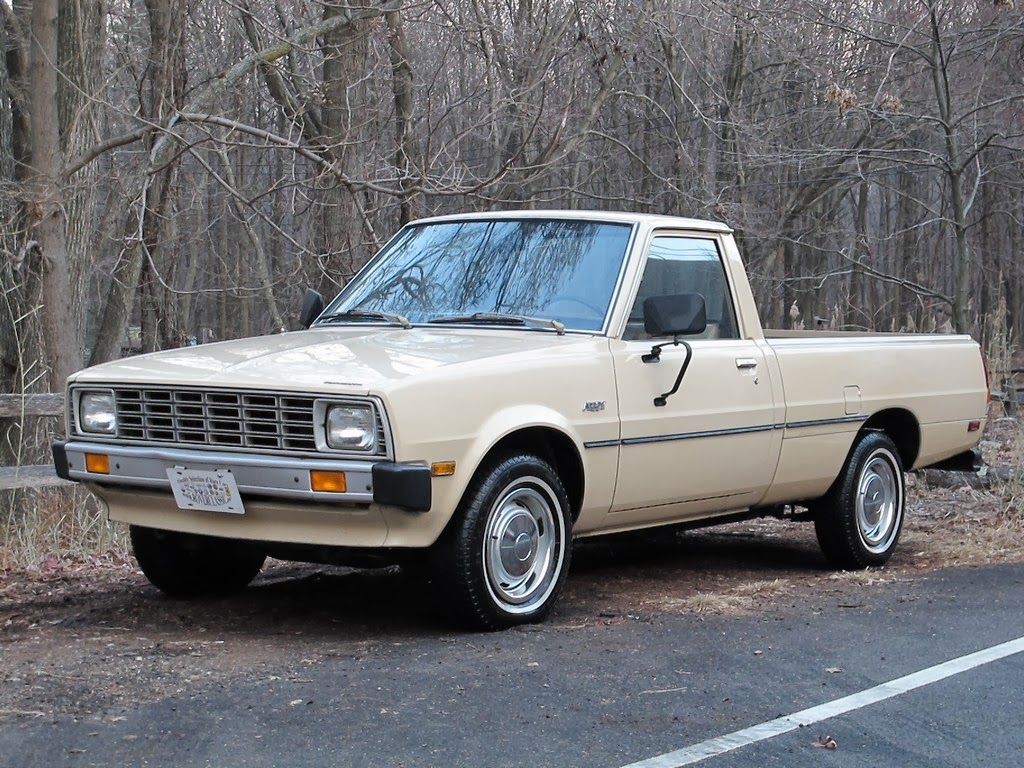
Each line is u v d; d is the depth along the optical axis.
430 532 5.22
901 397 7.74
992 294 38.84
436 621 5.76
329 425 5.04
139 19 14.88
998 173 26.12
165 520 5.58
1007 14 15.23
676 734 4.13
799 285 32.44
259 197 11.18
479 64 18.17
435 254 6.78
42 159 9.95
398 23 14.09
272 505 5.21
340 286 13.02
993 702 4.65
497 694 4.48
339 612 5.98
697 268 6.73
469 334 6.07
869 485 7.62
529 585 5.69
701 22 19.06
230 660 4.93
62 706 4.25
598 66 16.55
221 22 15.84
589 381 5.85
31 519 7.88
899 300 35.03
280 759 3.76
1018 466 10.48
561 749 3.92
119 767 3.67
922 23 15.71
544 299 6.27
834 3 17.64
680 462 6.34
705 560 7.91
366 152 13.44
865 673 4.99
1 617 5.86
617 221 6.50
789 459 7.01
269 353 5.63
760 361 6.82
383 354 5.51
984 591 6.80
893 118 15.64
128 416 5.52
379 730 4.05
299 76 12.76
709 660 5.09
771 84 22.23
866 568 7.59
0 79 12.57
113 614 5.92
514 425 5.42
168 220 12.96
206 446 5.27
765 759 3.92
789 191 23.25
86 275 11.21
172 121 10.38
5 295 10.18
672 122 19.80
